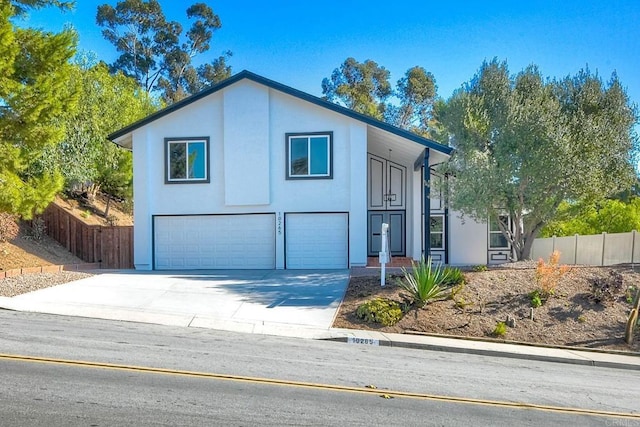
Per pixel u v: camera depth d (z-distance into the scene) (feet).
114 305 36.29
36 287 41.19
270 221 59.72
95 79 78.33
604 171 54.19
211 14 179.32
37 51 46.06
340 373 22.24
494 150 55.01
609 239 55.36
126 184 83.92
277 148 59.57
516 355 29.09
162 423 15.38
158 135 60.95
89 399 17.16
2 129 44.68
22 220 61.93
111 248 64.90
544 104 54.34
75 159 70.59
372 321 33.81
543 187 52.06
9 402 16.55
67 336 26.53
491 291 38.88
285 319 34.09
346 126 58.65
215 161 60.49
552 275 38.65
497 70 59.52
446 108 63.77
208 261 60.29
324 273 52.85
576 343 32.42
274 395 18.58
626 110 57.06
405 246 72.90
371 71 161.99
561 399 20.63
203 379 20.04
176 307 36.40
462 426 16.62
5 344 24.04
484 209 52.60
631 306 36.50
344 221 58.90
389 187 73.51
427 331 33.09
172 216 60.75
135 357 22.86
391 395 19.45
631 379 25.38
